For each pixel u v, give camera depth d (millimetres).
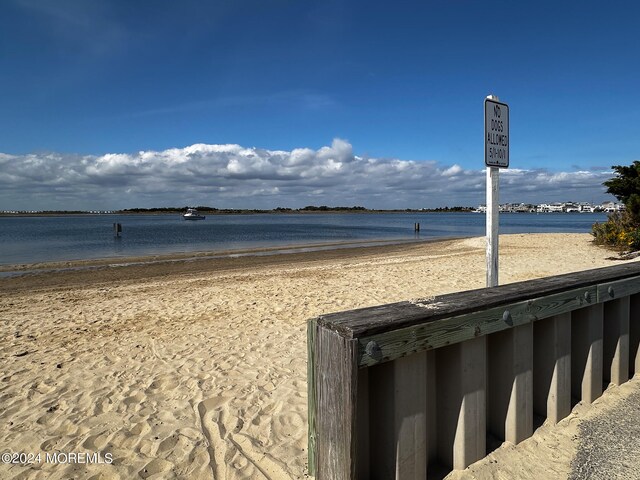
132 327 6691
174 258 21344
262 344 5633
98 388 4289
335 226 80438
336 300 8273
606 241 17656
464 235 45875
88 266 18016
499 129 3451
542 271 11445
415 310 2143
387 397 2072
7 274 15578
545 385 2889
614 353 3416
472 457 2389
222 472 2799
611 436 2709
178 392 4148
